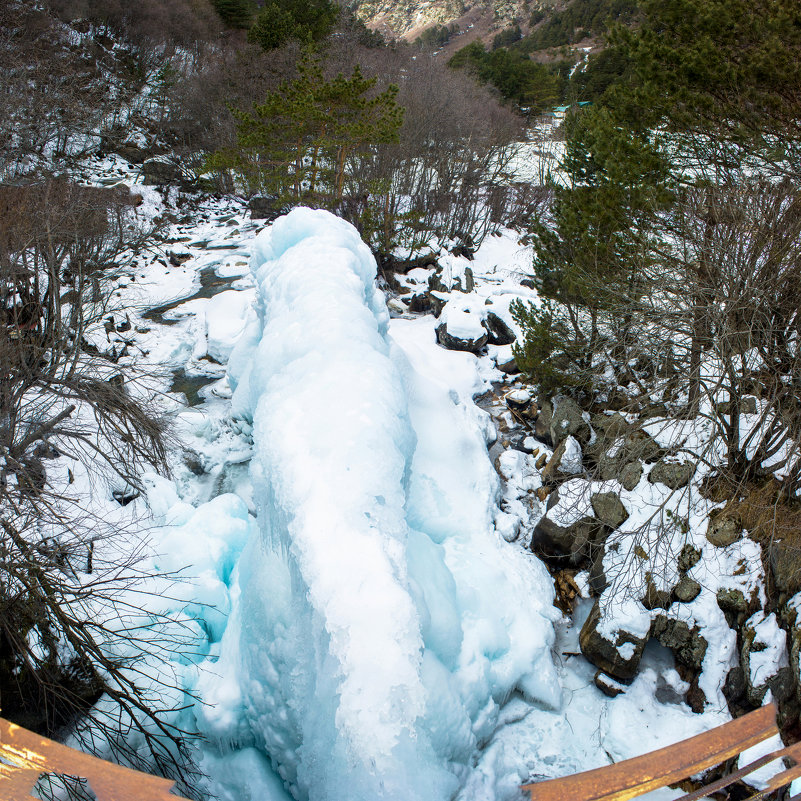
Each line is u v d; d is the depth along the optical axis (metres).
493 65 55.62
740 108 14.16
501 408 20.08
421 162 37.19
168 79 42.44
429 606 11.43
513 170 40.66
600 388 17.48
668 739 10.98
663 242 14.48
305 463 11.35
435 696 10.09
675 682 11.68
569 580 13.81
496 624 12.33
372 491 11.00
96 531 12.70
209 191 38.22
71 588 11.05
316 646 9.80
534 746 11.34
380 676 8.95
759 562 12.04
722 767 10.07
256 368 15.36
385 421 12.16
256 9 57.66
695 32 14.91
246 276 27.84
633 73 16.73
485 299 24.92
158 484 15.53
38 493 11.48
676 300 12.95
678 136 15.49
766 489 12.89
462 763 10.38
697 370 12.28
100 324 22.00
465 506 14.66
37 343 14.88
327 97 28.66
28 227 16.36
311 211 19.12
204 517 13.81
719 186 13.82
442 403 17.52
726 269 12.26
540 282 19.42
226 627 12.28
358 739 8.61
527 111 55.69
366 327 14.45
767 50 13.56
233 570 13.44
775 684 10.75
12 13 34.25
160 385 20.31
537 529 14.59
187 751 10.41
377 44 56.25
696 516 13.13
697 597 12.05
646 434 15.55
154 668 11.07
